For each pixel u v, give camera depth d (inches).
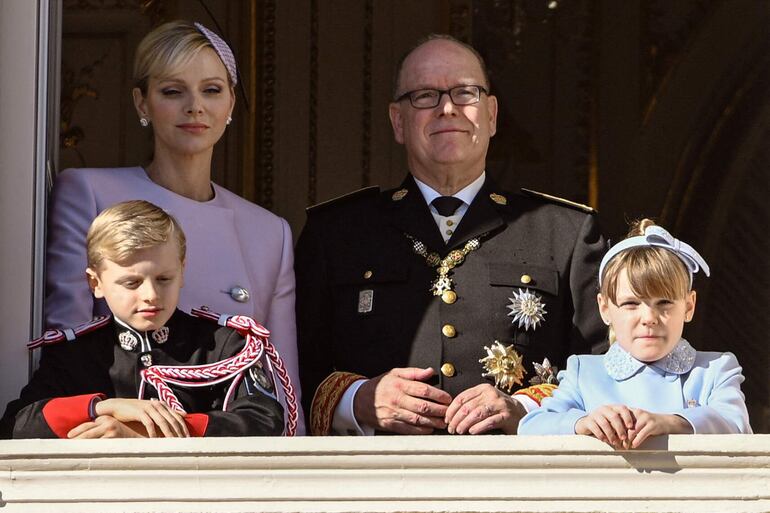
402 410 706.2
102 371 634.8
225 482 588.1
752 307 1311.5
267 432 617.3
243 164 1250.6
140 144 1189.7
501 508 585.6
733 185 1343.5
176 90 732.7
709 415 604.1
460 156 773.9
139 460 588.7
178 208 722.8
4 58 687.7
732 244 1332.4
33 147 685.3
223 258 725.9
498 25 1355.8
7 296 676.1
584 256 756.6
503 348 732.0
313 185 1259.2
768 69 1343.5
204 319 655.1
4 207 681.0
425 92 781.3
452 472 587.5
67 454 589.0
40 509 588.7
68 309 686.5
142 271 633.0
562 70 1358.3
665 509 584.4
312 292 766.5
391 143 1269.7
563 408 644.7
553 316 746.2
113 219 636.7
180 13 1225.4
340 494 586.2
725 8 1358.3
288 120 1262.3
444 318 741.9
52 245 705.6
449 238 773.9
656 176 1354.6
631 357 652.1
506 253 759.1
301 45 1267.2
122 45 1200.8
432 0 1296.8
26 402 623.2
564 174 1355.8
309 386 762.2
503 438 588.1
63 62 1192.8
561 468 587.5
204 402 634.8
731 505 584.4
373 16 1280.8
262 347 647.8
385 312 749.9
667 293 639.8
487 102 795.4
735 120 1348.4
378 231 774.5
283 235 761.6
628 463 588.1
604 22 1362.0
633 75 1360.7
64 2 1200.2
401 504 586.2
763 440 585.0
